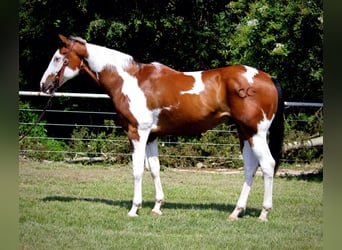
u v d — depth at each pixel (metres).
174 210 8.09
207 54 14.72
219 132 13.11
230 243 6.46
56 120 15.86
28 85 15.74
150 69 7.68
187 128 7.59
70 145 13.59
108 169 12.30
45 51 15.45
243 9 14.04
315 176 11.65
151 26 14.06
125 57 7.76
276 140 7.41
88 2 13.94
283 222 7.48
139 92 7.56
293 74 13.21
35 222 7.25
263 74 7.38
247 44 12.76
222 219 7.59
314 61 12.68
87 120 15.85
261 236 6.77
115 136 13.77
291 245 6.42
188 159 12.91
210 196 9.38
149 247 6.28
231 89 7.25
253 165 7.54
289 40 12.45
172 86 7.48
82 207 8.12
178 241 6.52
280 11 12.35
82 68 7.94
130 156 13.04
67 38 7.91
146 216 7.68
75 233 6.81
